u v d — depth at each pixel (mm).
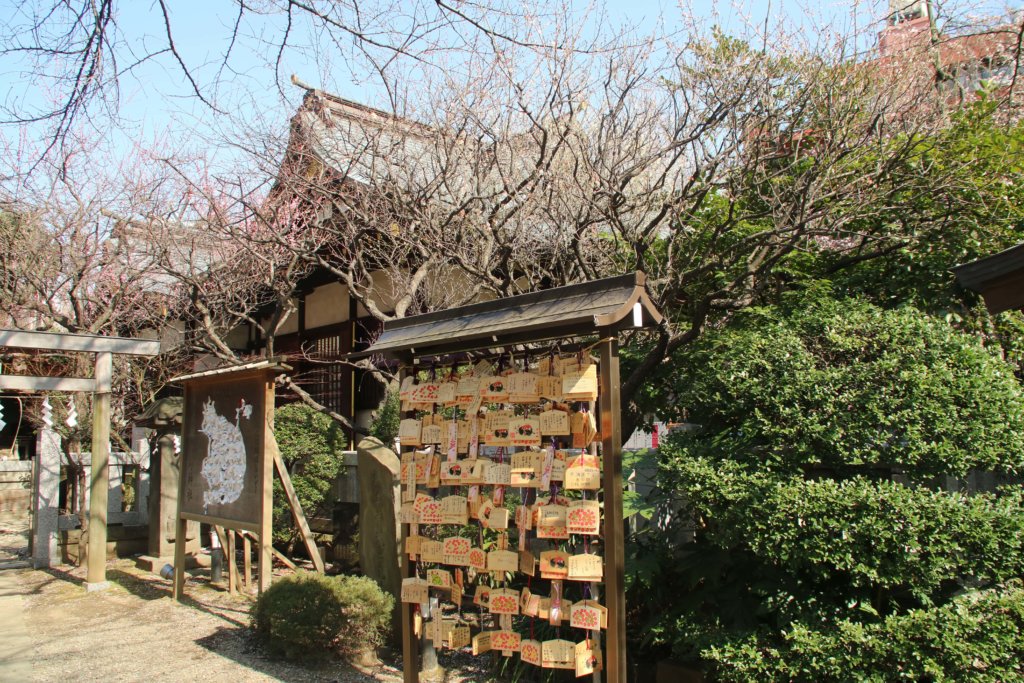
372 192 7395
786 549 3699
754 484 3910
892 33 6816
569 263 6980
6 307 10477
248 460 6480
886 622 3547
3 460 14586
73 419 9875
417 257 7836
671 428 5652
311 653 5246
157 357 11836
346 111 8047
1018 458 3893
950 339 4266
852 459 3943
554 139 6980
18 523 13406
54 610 6973
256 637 5801
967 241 5559
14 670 5188
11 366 11711
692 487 4066
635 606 4781
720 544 4012
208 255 9867
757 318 5844
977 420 3926
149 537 9227
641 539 5035
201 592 7527
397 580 5613
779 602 3908
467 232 7227
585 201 6133
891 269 6031
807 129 6438
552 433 3814
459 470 4207
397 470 5844
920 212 5996
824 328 4590
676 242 6359
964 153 6074
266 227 7969
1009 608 3512
